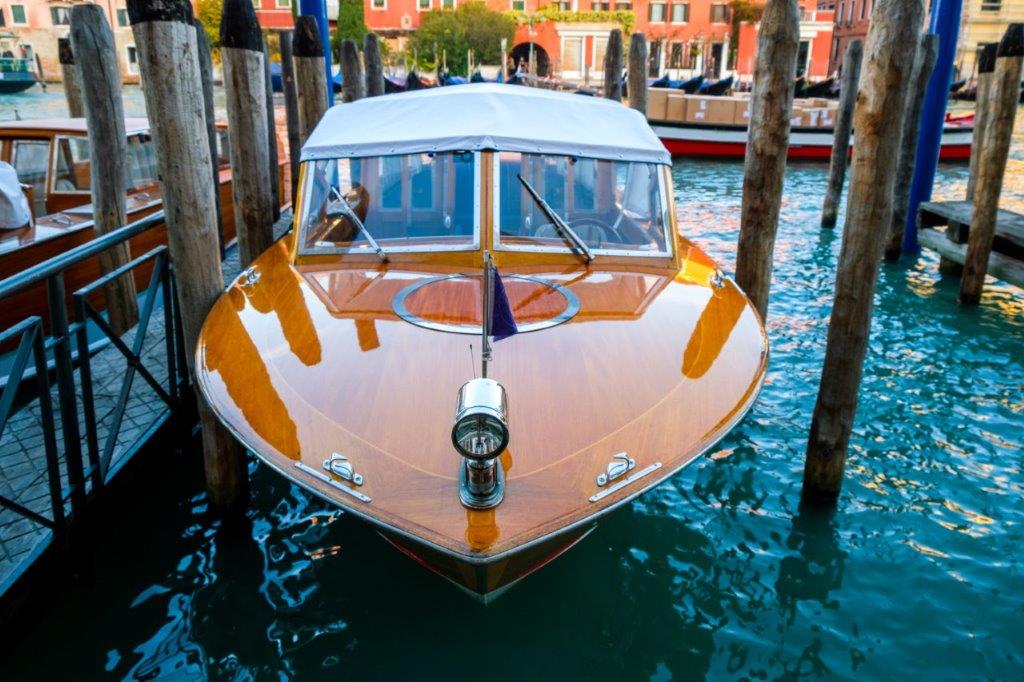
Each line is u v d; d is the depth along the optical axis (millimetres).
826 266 10070
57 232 5305
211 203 3896
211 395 3219
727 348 3590
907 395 6066
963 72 36438
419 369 3160
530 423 2910
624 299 3816
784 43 4785
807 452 4504
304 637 3576
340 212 4254
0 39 40906
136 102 35438
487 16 39719
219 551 4105
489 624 3664
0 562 3373
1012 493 4738
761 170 5012
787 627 3686
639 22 42188
